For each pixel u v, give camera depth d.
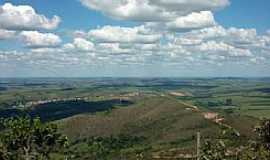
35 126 48.53
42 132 48.81
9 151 47.75
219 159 33.06
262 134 33.16
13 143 47.84
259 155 32.41
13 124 48.34
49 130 49.28
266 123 33.12
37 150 49.03
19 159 47.81
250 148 33.06
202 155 33.75
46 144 49.38
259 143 33.16
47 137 49.22
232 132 36.38
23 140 48.00
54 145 50.06
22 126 48.19
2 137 47.78
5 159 47.25
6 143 47.66
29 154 48.38
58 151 50.75
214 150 33.41
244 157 32.47
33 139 48.59
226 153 33.19
